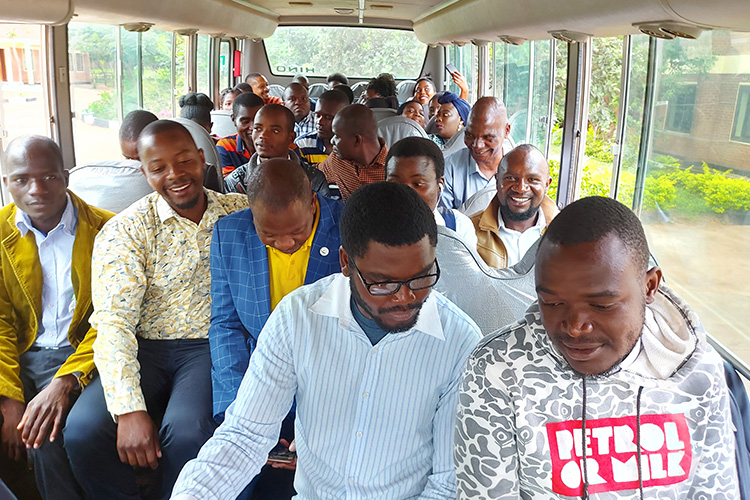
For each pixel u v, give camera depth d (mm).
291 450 2074
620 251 1054
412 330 1453
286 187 2016
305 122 6453
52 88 3740
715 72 2621
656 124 3191
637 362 1174
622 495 1209
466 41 6633
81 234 2521
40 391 2398
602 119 3887
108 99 4609
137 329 2484
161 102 5785
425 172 2438
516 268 1927
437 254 1940
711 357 1178
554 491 1238
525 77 5422
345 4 6879
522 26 3932
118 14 3742
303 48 9055
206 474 1438
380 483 1545
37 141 2381
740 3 1846
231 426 1534
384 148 3840
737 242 2455
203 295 2482
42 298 2508
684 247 2889
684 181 2885
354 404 1515
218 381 2158
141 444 2055
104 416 2176
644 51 3277
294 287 2264
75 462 2174
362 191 1317
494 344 1232
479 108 3797
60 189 2439
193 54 6352
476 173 3973
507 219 2717
